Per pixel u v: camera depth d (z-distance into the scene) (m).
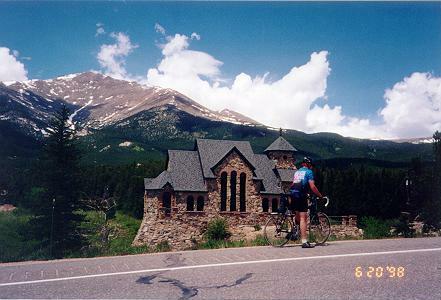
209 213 53.88
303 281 7.65
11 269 9.58
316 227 12.90
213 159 56.88
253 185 55.62
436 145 36.44
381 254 10.23
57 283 7.95
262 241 13.78
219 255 10.66
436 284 7.41
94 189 87.06
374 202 88.00
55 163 51.50
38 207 48.47
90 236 50.72
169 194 57.22
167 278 8.13
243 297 6.73
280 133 65.50
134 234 59.41
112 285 7.68
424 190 34.34
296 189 11.81
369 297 6.64
